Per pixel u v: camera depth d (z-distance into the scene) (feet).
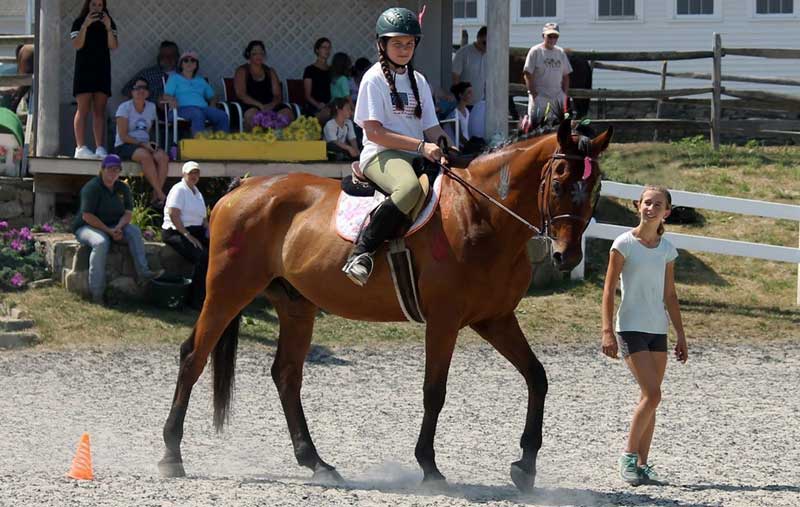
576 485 26.32
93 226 48.49
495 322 26.43
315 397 37.11
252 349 44.70
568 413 35.04
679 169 67.97
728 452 29.99
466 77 64.23
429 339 25.66
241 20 63.72
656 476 26.84
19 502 22.97
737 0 93.61
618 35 94.32
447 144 26.86
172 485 25.11
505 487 26.17
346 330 47.78
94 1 53.98
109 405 35.76
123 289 49.03
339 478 26.68
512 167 25.03
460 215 25.49
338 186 28.30
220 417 28.86
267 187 28.84
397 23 25.84
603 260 56.65
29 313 46.09
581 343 46.62
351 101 60.95
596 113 88.53
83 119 54.85
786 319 50.24
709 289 53.98
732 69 94.12
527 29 94.84
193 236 49.78
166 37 62.34
